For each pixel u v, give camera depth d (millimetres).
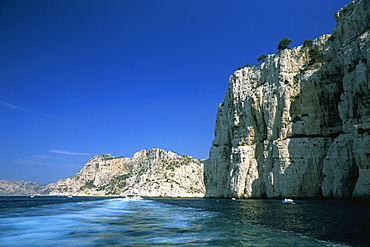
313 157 83562
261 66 107625
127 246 22375
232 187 102125
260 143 101062
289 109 90750
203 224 34875
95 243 23719
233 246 22172
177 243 23406
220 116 128125
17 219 41500
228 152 122750
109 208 69938
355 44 70000
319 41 93688
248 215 44188
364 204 55125
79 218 43500
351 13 76062
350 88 71062
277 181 86562
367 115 64250
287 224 33000
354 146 62281
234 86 112688
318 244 22359
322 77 87750
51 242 24359
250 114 104062
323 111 86875
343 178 69938
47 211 57594
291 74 94375
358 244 22125
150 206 78812
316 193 81000
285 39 107312
